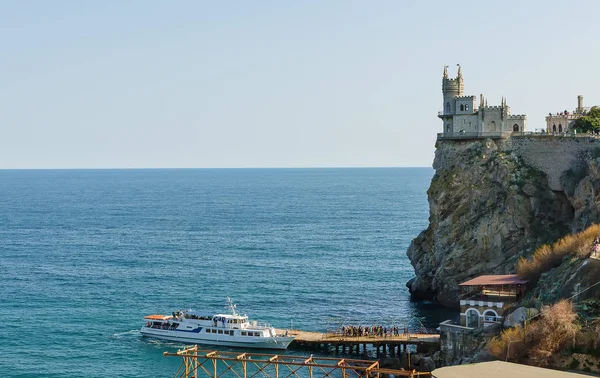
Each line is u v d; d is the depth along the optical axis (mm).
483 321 133625
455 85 189375
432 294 180250
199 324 148625
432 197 183625
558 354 110125
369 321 160750
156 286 196875
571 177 165875
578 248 133250
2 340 146875
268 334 145500
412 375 103688
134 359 137500
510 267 163500
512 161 175375
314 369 131375
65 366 132750
